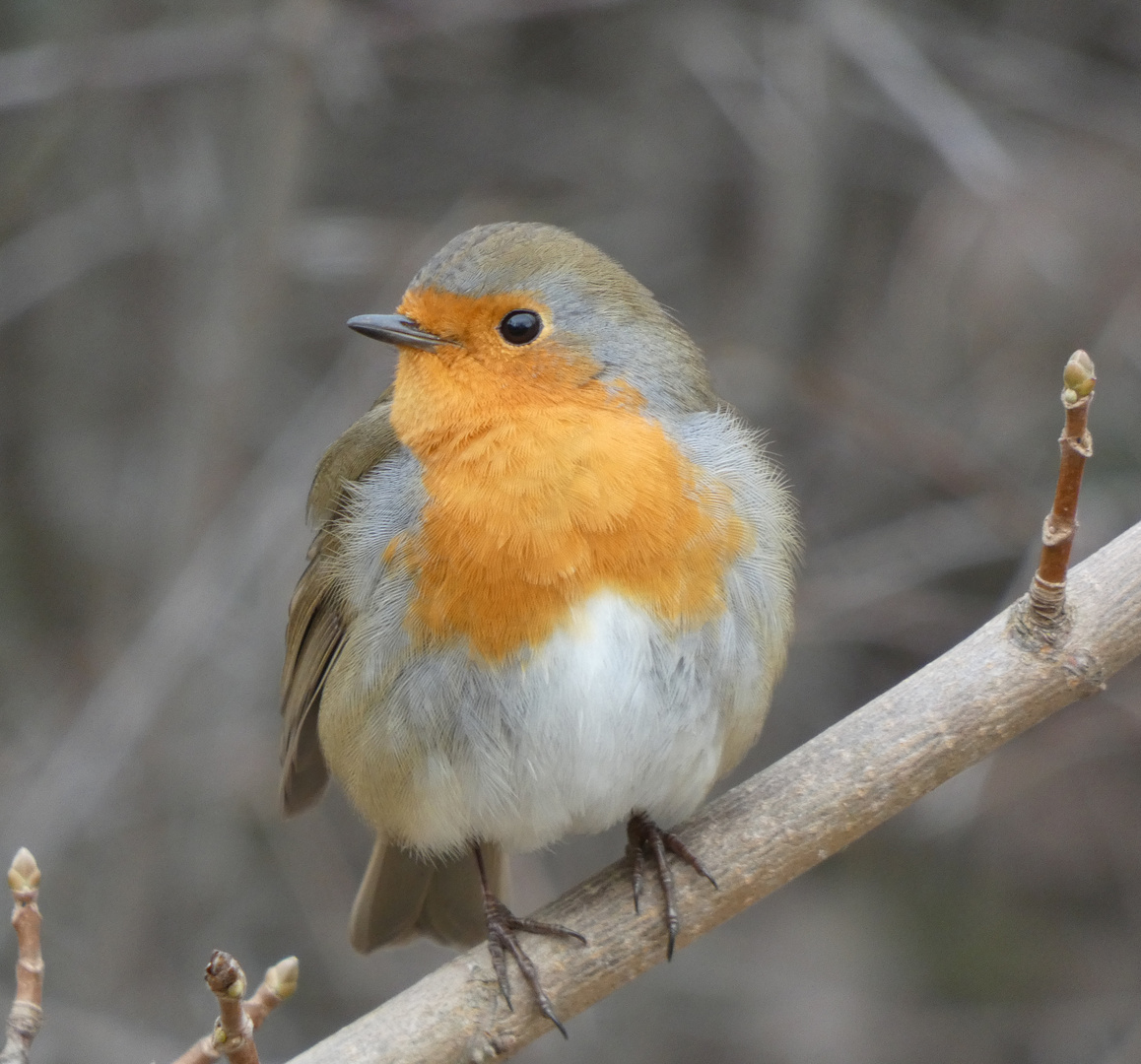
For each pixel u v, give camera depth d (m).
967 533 12.38
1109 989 12.64
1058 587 5.93
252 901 12.66
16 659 12.89
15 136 13.05
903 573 12.45
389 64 13.02
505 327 6.57
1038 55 12.95
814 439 13.03
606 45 13.69
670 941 6.25
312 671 7.44
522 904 11.88
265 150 11.89
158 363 13.12
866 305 13.03
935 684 6.19
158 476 12.59
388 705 6.70
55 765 11.42
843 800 6.22
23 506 13.27
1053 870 13.02
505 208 12.96
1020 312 12.24
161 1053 11.56
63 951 12.01
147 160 13.16
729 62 12.55
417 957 12.70
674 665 6.52
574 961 6.24
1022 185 11.90
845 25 12.04
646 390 6.73
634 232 13.27
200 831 12.41
